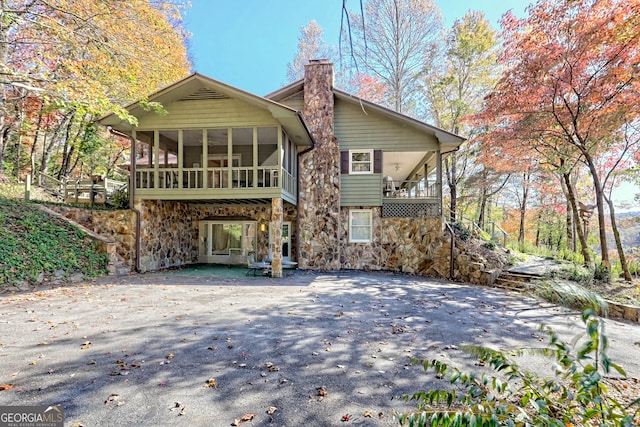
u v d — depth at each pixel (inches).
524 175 736.3
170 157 566.3
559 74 334.6
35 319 207.0
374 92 751.7
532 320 223.5
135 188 418.6
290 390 124.3
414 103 776.3
